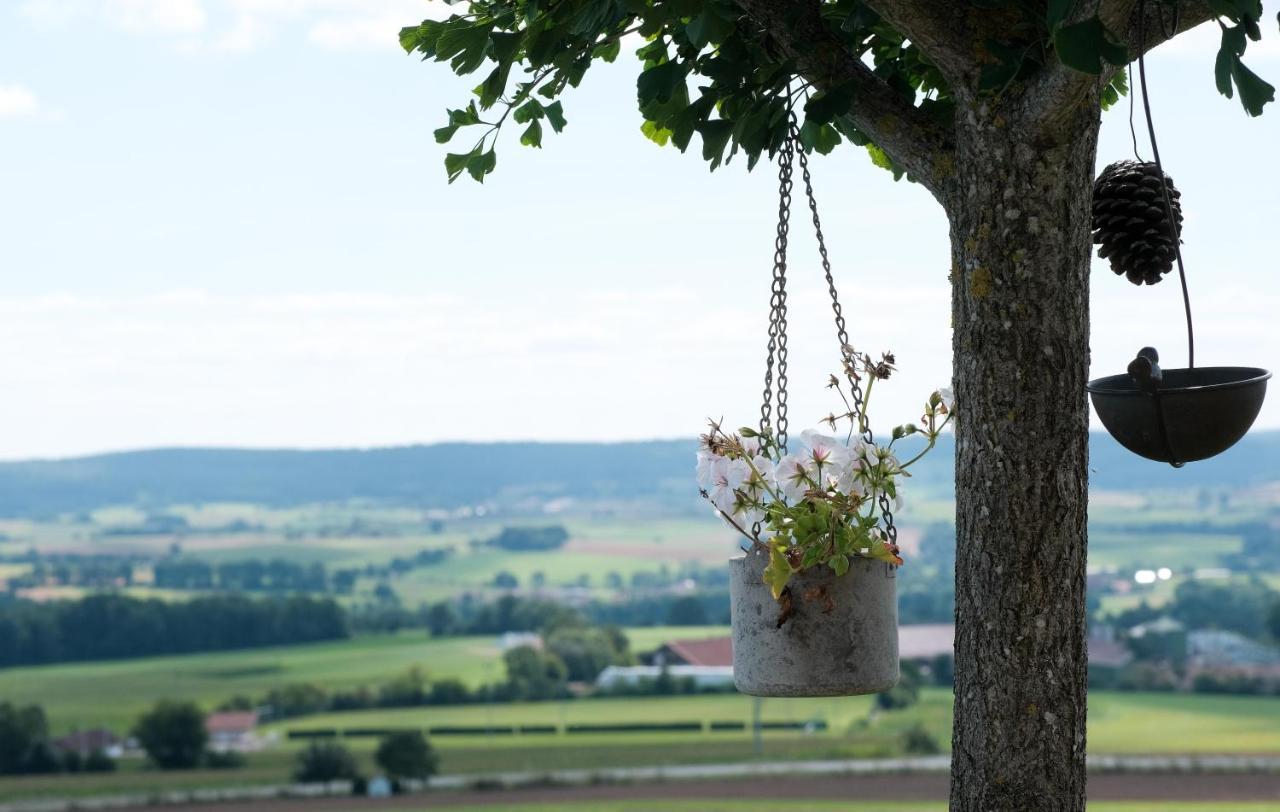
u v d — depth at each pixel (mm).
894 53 3160
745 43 2826
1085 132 2426
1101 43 2055
